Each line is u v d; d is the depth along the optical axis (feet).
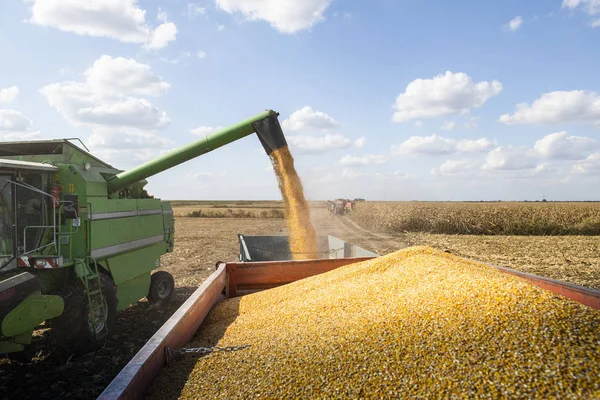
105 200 19.35
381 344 8.54
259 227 87.40
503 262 39.37
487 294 9.20
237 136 23.22
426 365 7.57
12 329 13.93
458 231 77.25
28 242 16.42
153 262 24.66
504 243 56.85
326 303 12.09
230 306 14.30
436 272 11.68
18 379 15.21
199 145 22.22
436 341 8.13
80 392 14.17
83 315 17.35
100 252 18.75
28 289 14.75
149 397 7.53
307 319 11.24
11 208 15.72
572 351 7.00
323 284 14.24
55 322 16.93
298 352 8.96
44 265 16.16
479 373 7.01
